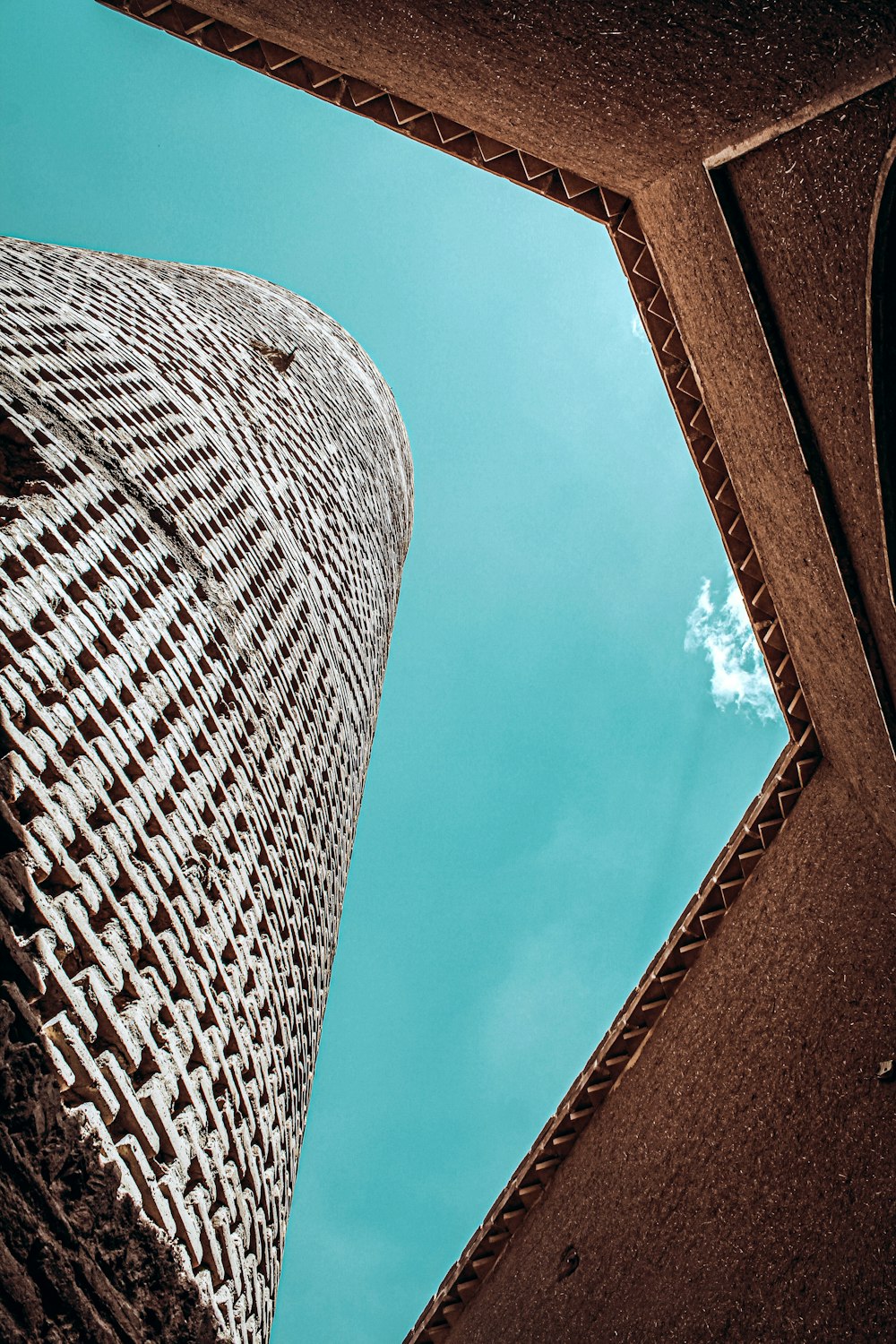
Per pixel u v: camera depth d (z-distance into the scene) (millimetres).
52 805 4926
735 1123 6445
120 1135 4641
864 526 5137
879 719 5703
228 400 11039
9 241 10906
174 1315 4645
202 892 6246
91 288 10414
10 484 6484
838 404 4973
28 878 4551
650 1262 6695
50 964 4480
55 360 7980
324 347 17078
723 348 5938
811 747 7043
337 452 13523
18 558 5789
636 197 6098
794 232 4781
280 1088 7035
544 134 5664
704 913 7703
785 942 6738
